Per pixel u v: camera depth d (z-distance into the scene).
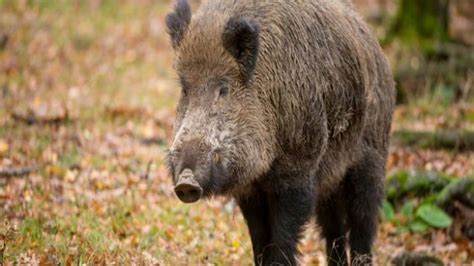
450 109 38.62
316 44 18.83
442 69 41.41
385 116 21.94
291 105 18.09
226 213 25.86
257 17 17.97
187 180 15.46
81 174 27.16
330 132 19.39
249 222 19.27
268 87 17.67
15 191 24.12
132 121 35.16
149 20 56.44
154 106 38.66
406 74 40.78
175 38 17.72
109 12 57.09
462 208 26.41
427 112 37.91
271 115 17.73
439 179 27.72
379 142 21.80
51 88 39.75
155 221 24.19
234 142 16.75
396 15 47.59
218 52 17.03
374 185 21.77
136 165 29.06
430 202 26.73
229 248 23.05
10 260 18.33
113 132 33.03
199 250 22.59
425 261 23.00
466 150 32.78
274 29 18.05
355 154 20.86
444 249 25.14
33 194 24.16
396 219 26.53
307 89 18.39
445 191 26.52
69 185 25.84
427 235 26.02
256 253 19.31
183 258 21.47
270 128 17.73
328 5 19.91
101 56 47.72
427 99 38.88
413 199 27.62
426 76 40.84
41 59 45.19
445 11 47.34
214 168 16.27
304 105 18.34
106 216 23.66
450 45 45.31
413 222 26.30
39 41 48.53
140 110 36.62
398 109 38.78
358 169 21.39
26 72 41.94
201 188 15.66
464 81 41.09
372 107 21.03
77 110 35.69
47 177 25.98
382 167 22.05
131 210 24.48
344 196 21.83
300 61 18.33
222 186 16.52
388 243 25.61
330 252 22.19
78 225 21.92
